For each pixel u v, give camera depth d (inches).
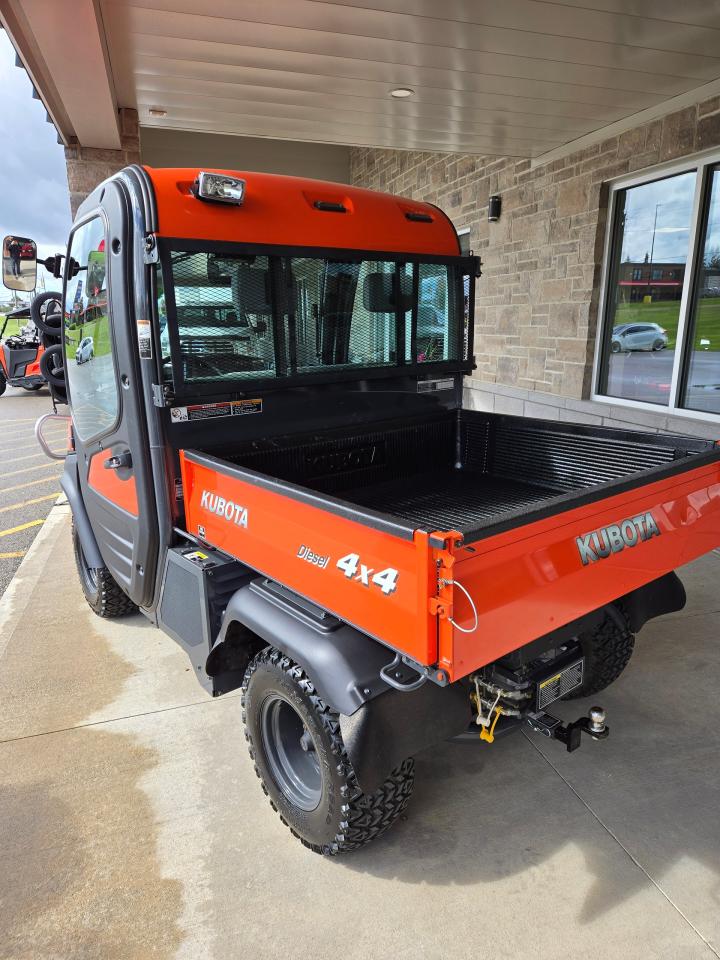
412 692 72.6
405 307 126.0
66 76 167.9
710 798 94.6
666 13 132.1
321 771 80.0
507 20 136.6
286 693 82.0
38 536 215.3
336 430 121.3
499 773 101.0
